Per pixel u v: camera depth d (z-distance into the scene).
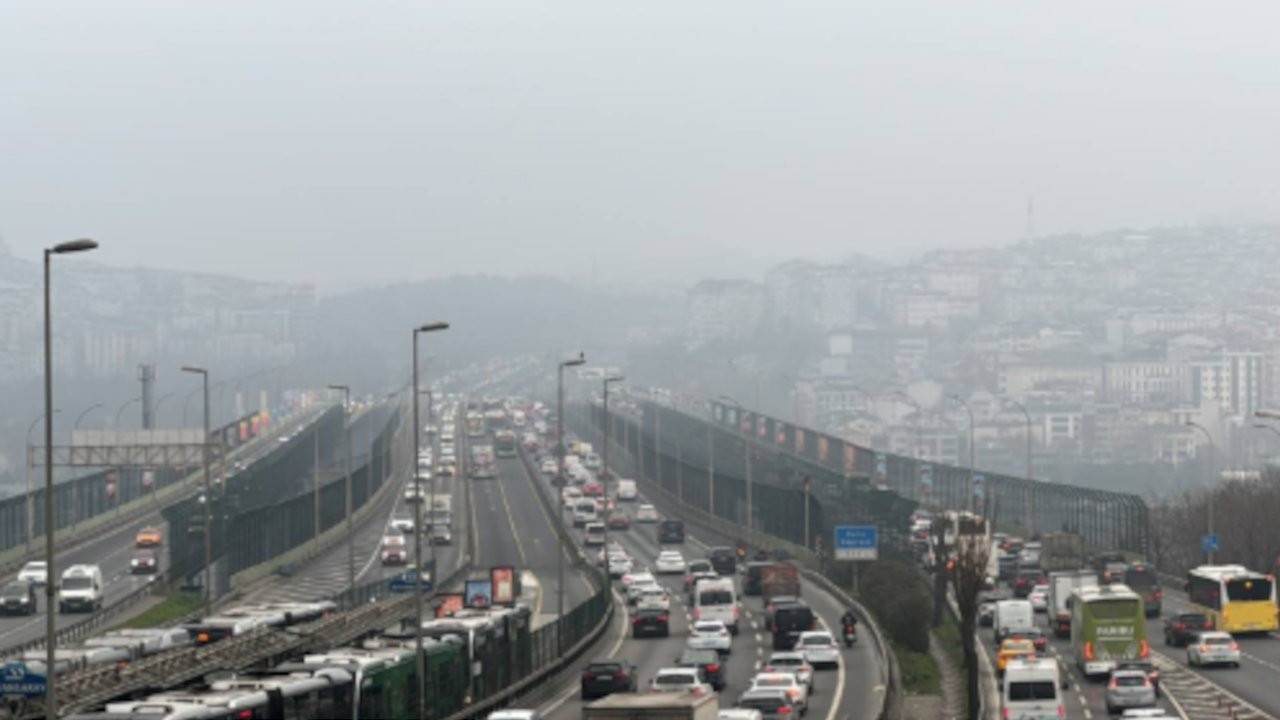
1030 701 132.12
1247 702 147.62
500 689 144.12
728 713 117.88
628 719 106.25
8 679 92.62
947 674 183.50
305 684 96.88
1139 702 141.38
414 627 141.38
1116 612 167.62
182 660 102.81
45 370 84.50
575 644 182.00
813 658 177.38
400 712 113.69
